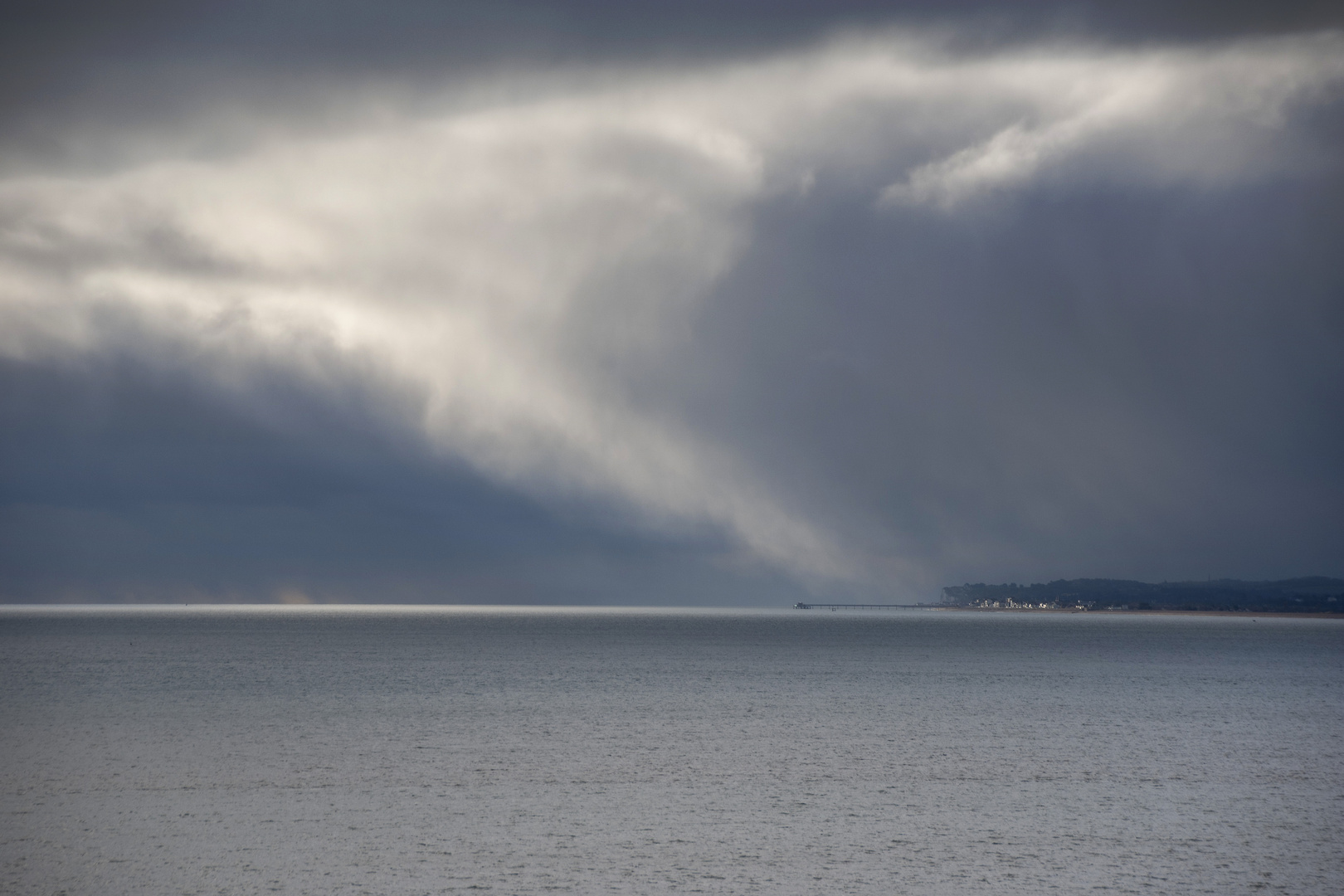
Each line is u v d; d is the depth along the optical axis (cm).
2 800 5612
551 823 5203
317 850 4672
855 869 4484
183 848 4691
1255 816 5438
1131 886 4281
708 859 4594
